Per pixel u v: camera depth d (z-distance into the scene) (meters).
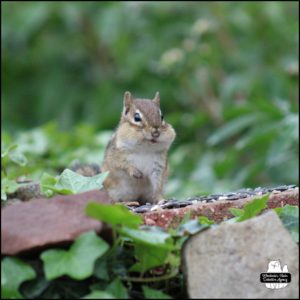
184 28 16.94
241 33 16.91
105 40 17.25
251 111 13.74
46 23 19.00
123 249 6.15
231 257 5.76
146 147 10.67
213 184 14.02
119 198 10.96
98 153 13.48
